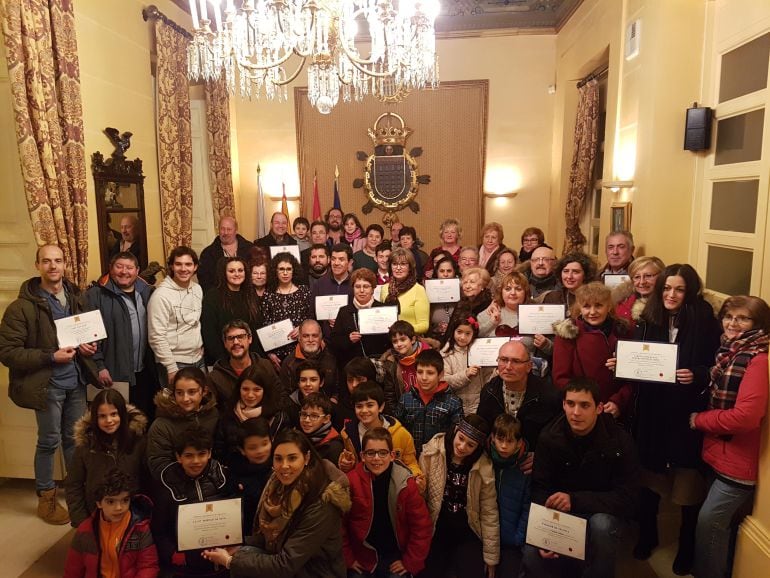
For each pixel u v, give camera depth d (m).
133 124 5.30
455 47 7.64
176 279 3.78
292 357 3.75
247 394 2.96
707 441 2.66
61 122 3.95
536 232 5.59
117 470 2.50
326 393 3.63
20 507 3.59
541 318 3.53
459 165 7.85
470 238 8.00
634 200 4.77
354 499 2.58
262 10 3.21
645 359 2.83
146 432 2.94
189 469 2.59
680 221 4.44
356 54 3.45
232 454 2.84
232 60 3.50
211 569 2.55
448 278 4.46
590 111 6.27
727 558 2.63
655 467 2.92
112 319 3.62
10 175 3.59
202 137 7.01
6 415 3.72
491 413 3.05
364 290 3.92
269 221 8.11
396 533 2.63
